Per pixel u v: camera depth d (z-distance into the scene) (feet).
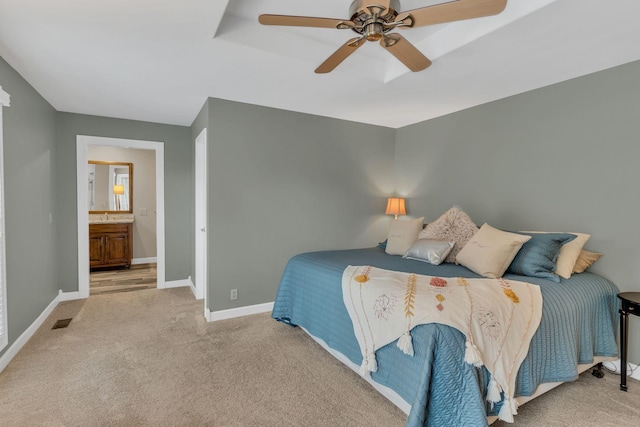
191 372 7.75
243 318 11.30
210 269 10.95
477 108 11.40
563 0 5.47
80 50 7.47
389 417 6.22
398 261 9.57
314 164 12.82
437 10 4.94
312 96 10.64
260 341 9.48
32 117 9.95
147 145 14.48
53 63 8.18
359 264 9.04
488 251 7.96
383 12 5.06
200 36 6.84
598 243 8.41
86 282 13.53
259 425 5.98
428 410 5.13
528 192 9.92
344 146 13.51
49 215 11.67
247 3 6.70
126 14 6.01
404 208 13.71
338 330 7.80
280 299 10.23
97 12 5.94
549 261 7.78
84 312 11.77
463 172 11.91
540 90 9.61
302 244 12.68
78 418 6.07
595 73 8.45
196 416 6.20
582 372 7.68
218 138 10.93
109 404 6.50
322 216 13.08
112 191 19.62
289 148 12.25
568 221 9.02
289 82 9.43
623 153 7.97
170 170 15.03
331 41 8.29
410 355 5.62
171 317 11.35
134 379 7.42
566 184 9.04
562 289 7.06
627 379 7.65
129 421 6.02
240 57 7.85
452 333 5.25
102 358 8.38
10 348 8.20
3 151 7.80
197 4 5.70
